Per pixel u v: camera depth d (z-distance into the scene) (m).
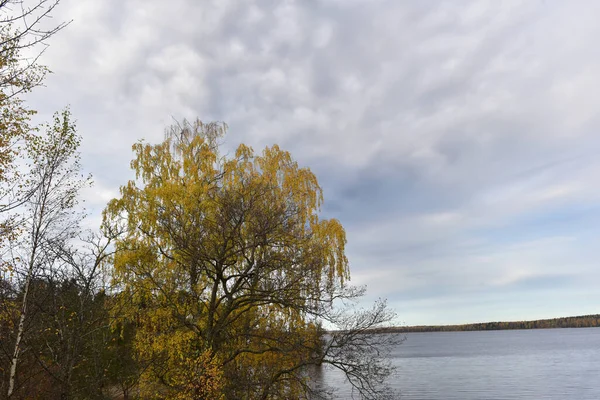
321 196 23.06
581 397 55.00
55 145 12.77
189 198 18.69
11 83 9.28
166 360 17.11
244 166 22.17
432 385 69.56
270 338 18.09
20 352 12.89
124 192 20.94
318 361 18.19
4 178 10.28
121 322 18.17
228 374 17.47
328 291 18.53
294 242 18.75
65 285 15.84
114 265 18.36
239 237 18.42
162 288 18.09
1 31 8.35
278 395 17.81
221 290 20.05
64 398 15.03
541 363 103.94
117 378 18.92
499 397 57.09
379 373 18.42
